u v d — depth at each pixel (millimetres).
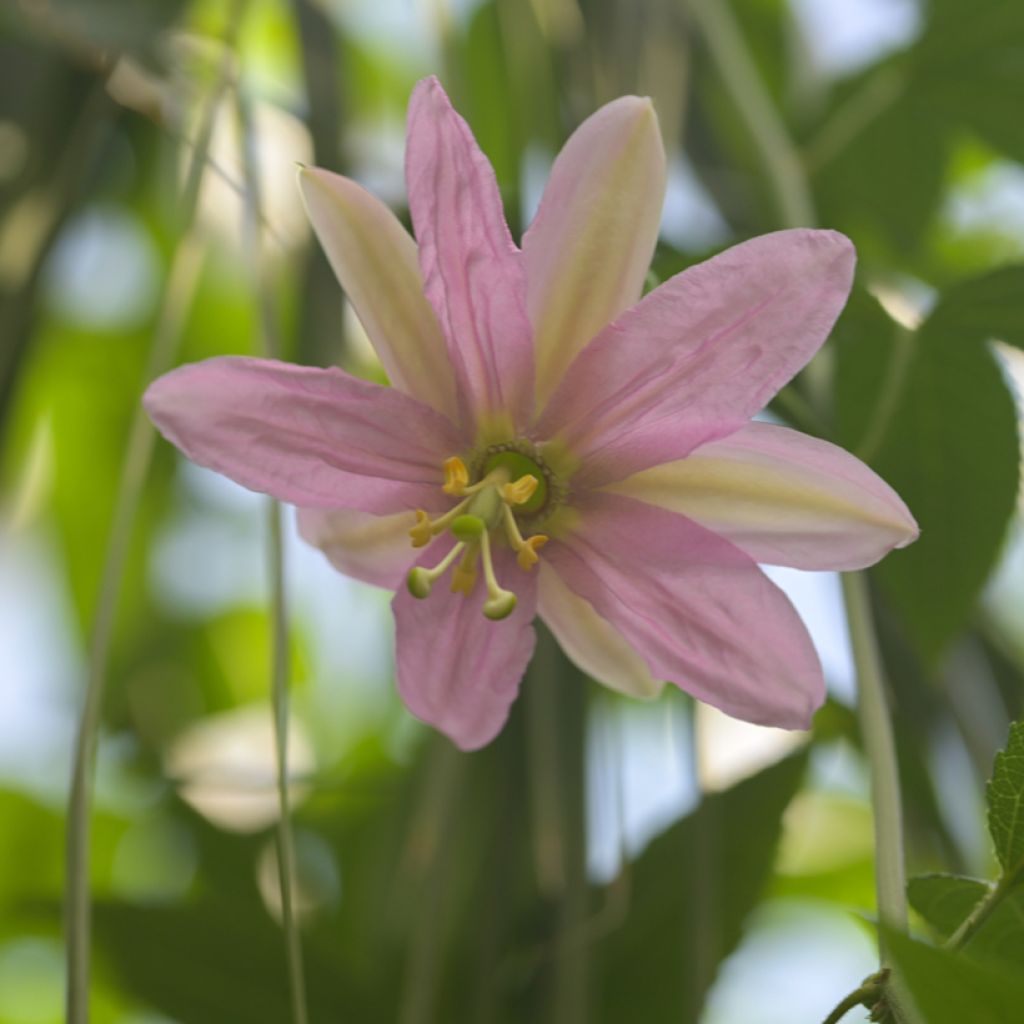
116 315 1081
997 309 838
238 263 1063
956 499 849
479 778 871
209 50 920
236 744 1053
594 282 768
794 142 981
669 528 769
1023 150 958
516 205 889
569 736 850
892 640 904
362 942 925
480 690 775
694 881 835
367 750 1018
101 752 1008
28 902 920
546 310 770
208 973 878
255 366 758
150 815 992
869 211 979
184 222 841
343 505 771
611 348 765
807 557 763
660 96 922
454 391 774
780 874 978
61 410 1077
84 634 1037
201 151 844
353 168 938
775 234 756
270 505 794
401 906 883
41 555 1078
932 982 698
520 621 778
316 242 920
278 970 878
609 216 766
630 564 772
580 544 777
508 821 863
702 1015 828
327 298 916
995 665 921
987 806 736
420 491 777
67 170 897
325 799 957
